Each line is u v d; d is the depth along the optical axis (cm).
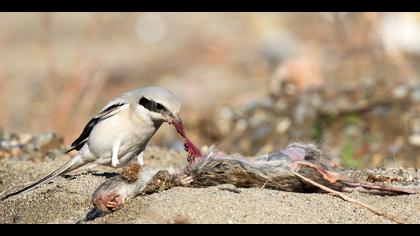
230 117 1558
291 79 1666
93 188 844
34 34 2795
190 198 699
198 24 2869
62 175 944
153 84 2327
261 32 2561
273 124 1515
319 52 2055
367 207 727
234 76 2353
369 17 1759
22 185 912
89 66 1650
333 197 748
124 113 894
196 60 2536
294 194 737
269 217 678
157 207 689
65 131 1555
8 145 1206
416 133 1385
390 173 927
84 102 1625
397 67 1720
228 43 2602
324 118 1488
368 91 1524
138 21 2912
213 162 759
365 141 1397
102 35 2542
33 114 1636
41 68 2339
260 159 798
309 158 819
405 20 1750
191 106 2064
